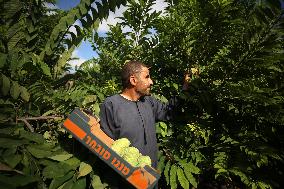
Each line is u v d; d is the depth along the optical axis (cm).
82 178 161
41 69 203
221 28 226
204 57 246
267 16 178
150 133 183
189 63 244
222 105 234
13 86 187
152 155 186
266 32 187
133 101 182
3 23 212
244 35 197
